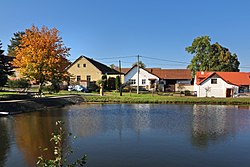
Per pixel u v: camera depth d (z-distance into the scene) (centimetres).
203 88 4844
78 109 2991
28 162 1084
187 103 3819
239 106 3538
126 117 2386
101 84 4600
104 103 3750
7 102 2520
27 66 3300
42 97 3406
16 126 1839
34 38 3416
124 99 3841
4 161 1097
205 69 6075
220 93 4831
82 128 1819
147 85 5719
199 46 6144
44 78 3494
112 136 1581
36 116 2362
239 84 4962
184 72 6284
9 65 3459
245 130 1814
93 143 1402
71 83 5247
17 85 4031
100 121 2136
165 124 2025
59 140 596
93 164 1076
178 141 1475
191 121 2192
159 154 1222
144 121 2159
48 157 1141
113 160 1129
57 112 2688
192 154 1232
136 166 1062
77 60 5819
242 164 1109
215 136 1619
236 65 6506
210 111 2936
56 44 3538
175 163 1105
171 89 5809
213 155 1222
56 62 3447
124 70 7388
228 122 2161
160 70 6388
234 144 1427
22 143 1372
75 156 1166
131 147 1334
